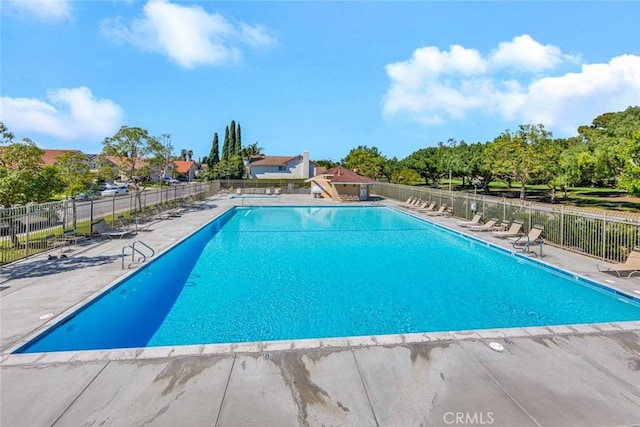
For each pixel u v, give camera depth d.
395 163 66.31
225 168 57.44
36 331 5.80
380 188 39.97
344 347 5.21
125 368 4.62
